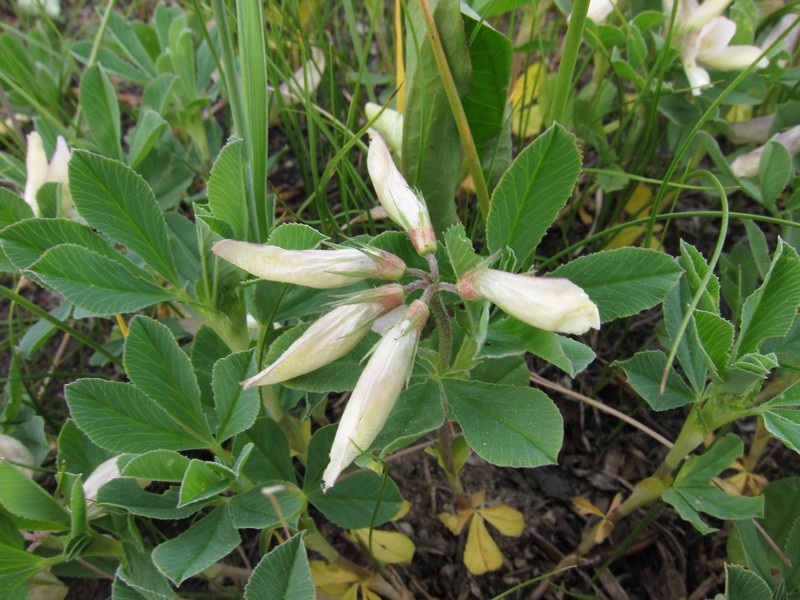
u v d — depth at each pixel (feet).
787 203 0.36
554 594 0.37
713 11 0.37
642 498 0.31
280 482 0.26
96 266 0.26
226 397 0.26
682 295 0.28
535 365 0.43
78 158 0.25
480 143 0.34
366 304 0.22
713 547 0.37
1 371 0.47
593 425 0.42
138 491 0.25
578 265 0.25
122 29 0.47
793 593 0.29
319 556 0.36
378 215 0.42
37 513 0.25
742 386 0.25
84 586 0.37
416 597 0.37
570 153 0.24
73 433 0.30
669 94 0.42
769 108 0.46
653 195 0.46
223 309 0.28
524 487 0.40
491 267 0.25
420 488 0.40
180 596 0.34
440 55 0.27
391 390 0.21
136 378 0.26
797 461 0.40
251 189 0.29
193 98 0.45
